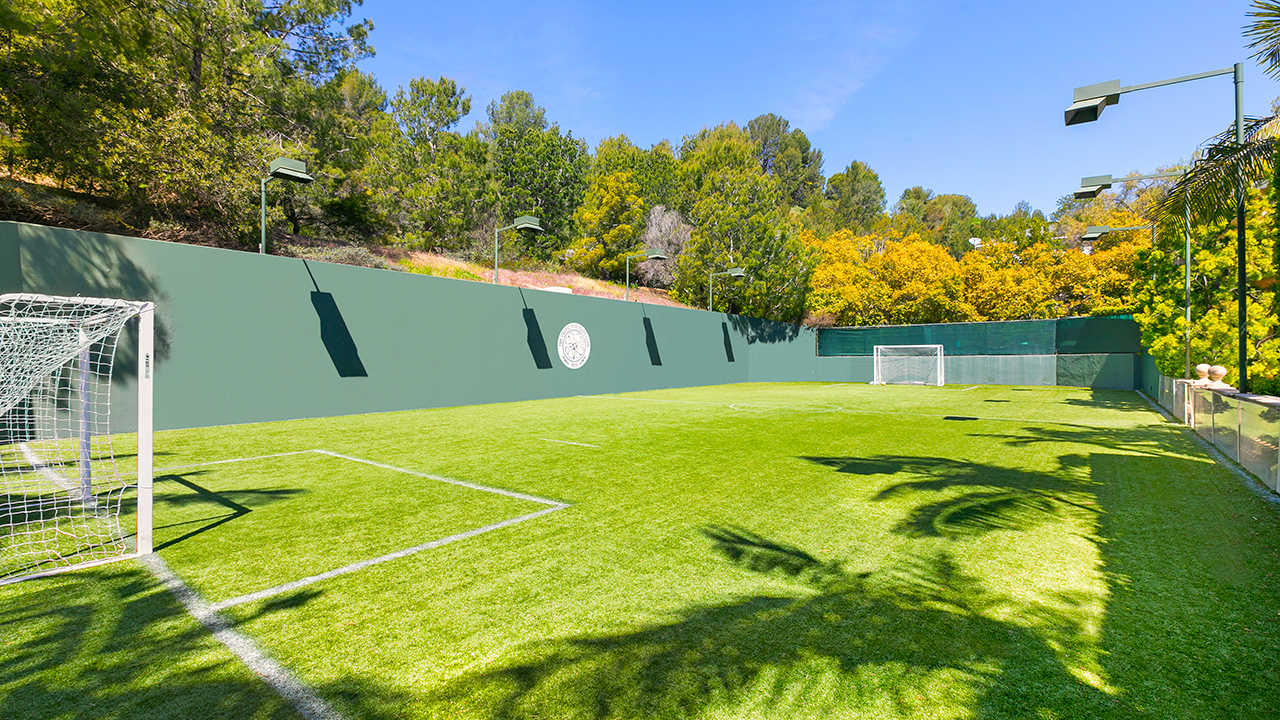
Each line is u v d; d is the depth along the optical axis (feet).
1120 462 23.71
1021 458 24.86
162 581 11.71
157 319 32.63
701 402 53.21
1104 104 25.21
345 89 93.09
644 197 122.21
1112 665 8.41
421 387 46.37
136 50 39.09
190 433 32.04
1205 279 43.86
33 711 7.40
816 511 16.76
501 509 17.02
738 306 92.73
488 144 113.91
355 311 42.16
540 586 11.41
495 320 52.39
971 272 98.43
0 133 40.52
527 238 107.24
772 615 10.08
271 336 37.65
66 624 9.84
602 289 97.19
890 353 89.56
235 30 53.83
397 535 14.64
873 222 181.98
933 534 14.58
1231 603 10.41
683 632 9.48
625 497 18.42
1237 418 23.07
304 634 9.50
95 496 18.44
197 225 53.57
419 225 86.89
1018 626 9.62
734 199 92.73
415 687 7.95
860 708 7.40
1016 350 79.20
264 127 59.31
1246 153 24.29
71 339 16.12
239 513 16.60
